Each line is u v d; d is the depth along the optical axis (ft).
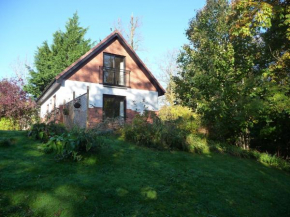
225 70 42.93
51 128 28.94
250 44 54.39
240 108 38.93
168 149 33.30
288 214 22.45
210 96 42.55
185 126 41.29
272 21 48.08
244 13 43.70
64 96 50.98
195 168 28.14
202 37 56.13
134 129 34.12
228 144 41.93
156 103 63.31
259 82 42.45
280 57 48.08
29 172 19.98
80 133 25.38
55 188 18.02
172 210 18.08
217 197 21.80
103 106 55.52
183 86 45.65
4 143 25.57
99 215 15.93
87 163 23.44
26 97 53.67
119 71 59.47
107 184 19.88
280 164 39.24
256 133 46.47
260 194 24.93
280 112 38.58
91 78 54.65
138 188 20.22
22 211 15.19
